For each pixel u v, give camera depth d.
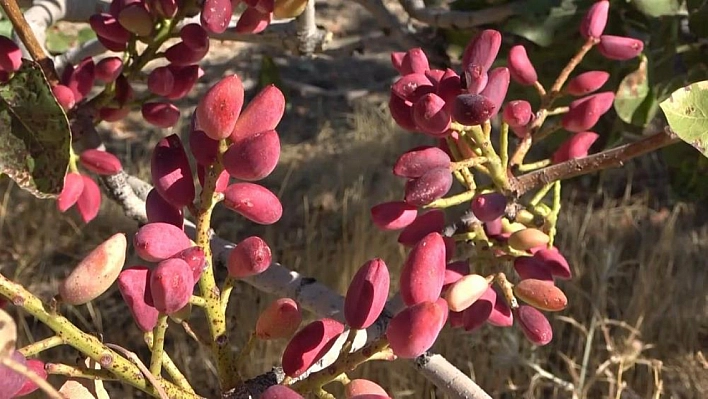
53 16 0.89
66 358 1.38
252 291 1.37
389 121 2.02
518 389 1.25
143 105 0.62
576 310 1.37
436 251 0.42
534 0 0.93
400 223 0.50
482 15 0.96
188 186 0.43
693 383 1.24
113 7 0.60
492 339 1.29
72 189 0.58
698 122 0.44
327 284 1.48
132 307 0.41
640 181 1.82
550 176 0.55
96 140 0.63
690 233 1.62
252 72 2.28
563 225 1.59
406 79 0.49
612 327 1.36
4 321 0.37
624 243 1.59
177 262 0.40
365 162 1.88
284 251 1.57
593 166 0.54
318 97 2.26
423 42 1.08
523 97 0.95
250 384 0.44
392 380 1.25
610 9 0.94
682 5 0.99
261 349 1.27
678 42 0.98
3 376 0.37
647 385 1.26
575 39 0.93
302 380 0.43
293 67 2.40
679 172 1.23
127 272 0.41
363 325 0.42
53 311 0.39
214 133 0.41
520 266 0.53
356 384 0.45
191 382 1.31
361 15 2.62
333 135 2.09
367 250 1.47
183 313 0.43
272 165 0.42
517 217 0.55
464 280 0.46
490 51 0.48
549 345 1.32
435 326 0.40
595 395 1.26
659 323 1.35
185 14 0.59
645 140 0.53
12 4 0.57
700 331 1.35
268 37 0.94
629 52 0.58
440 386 0.56
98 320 1.40
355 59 2.46
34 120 0.46
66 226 1.70
